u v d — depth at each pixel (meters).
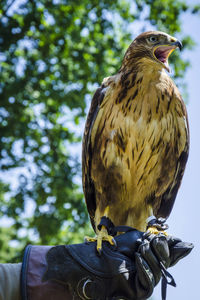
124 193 6.24
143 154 6.00
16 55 16.45
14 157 16.31
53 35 16.52
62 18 16.69
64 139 16.84
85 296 4.11
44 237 15.84
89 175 6.54
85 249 4.38
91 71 16.39
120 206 6.31
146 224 6.12
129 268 4.31
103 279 4.21
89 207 6.76
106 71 16.36
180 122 6.09
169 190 6.50
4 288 3.97
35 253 4.20
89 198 6.71
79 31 16.33
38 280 4.03
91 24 17.05
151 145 5.98
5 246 16.03
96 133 6.21
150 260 4.39
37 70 16.45
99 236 5.13
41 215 15.99
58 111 16.77
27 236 16.09
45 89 16.47
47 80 16.64
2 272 4.07
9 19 16.28
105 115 6.07
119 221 6.36
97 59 16.45
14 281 4.05
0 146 16.06
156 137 5.96
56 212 16.11
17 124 15.91
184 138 6.17
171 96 5.98
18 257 15.46
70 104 16.20
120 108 5.98
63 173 16.30
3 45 16.25
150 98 5.90
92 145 6.29
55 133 16.83
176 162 6.28
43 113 16.73
